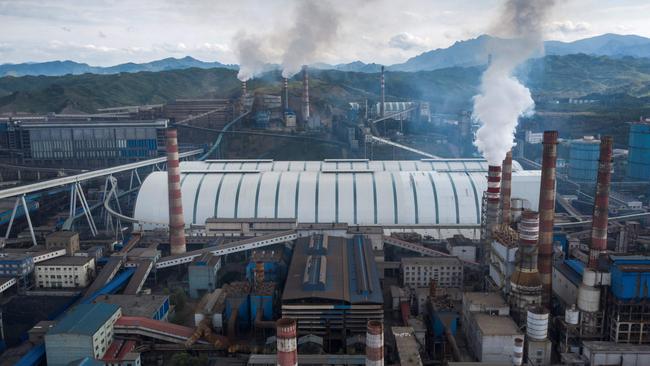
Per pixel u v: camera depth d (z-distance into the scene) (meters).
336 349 126.00
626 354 106.38
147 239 192.50
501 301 126.44
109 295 139.75
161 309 134.75
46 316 138.75
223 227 193.25
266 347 117.56
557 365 109.06
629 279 112.19
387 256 188.50
